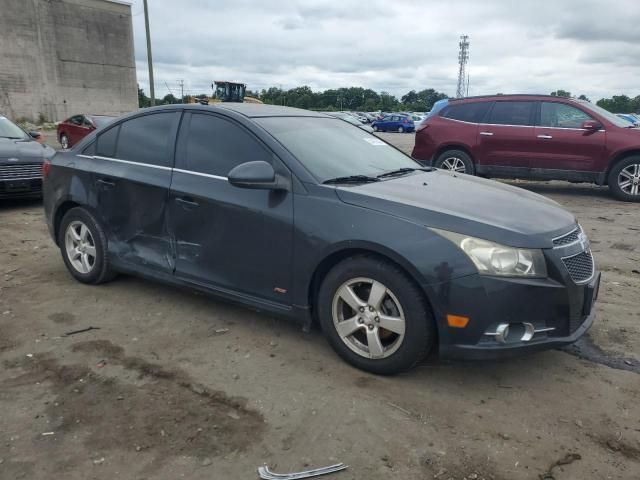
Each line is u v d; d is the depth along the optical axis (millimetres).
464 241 3178
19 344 3947
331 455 2773
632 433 2986
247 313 4484
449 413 3139
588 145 9977
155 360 3723
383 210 3406
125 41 48969
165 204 4324
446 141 10984
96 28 46625
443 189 3912
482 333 3166
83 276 5070
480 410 3176
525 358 3797
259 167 3643
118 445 2840
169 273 4387
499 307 3125
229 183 3953
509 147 10492
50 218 5305
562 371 3635
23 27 41656
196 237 4172
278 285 3797
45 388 3373
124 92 49719
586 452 2826
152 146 4562
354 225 3420
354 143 4566
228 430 2967
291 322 4258
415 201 3479
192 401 3236
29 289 5031
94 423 3020
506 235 3193
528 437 2939
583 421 3088
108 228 4809
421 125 11406
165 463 2711
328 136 4430
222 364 3670
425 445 2855
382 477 2625
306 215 3613
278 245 3732
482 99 10836
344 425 3010
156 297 4824
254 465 2703
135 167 4586
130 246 4672
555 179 10344
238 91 36188
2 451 2791
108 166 4773
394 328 3371
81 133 20828
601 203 9867
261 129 4008
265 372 3568
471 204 3555
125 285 5113
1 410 3135
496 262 3137
